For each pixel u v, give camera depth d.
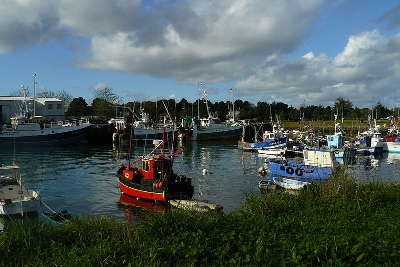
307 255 9.10
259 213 14.00
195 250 9.56
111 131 85.62
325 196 15.68
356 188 16.05
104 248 9.97
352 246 9.47
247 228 12.01
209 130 93.00
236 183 34.34
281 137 76.00
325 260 8.85
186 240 10.70
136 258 9.43
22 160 51.84
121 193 28.72
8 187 22.95
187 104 135.50
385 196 15.81
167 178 25.75
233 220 13.01
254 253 9.62
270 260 8.94
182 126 92.56
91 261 9.22
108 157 56.19
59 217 19.58
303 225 12.07
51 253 10.27
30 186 33.16
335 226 11.75
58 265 9.23
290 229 11.81
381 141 65.88
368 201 14.88
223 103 154.25
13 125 69.06
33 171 41.97
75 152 63.38
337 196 15.63
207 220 12.48
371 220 12.43
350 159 46.84
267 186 29.31
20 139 68.94
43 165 46.91
